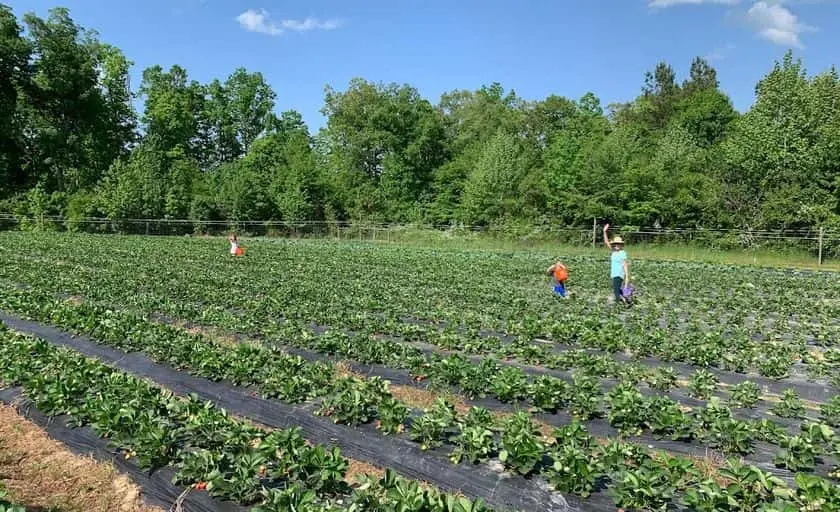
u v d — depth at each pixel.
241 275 23.16
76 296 17.95
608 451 6.59
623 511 5.95
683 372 11.05
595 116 66.94
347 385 8.67
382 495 5.76
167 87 75.94
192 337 11.82
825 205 36.31
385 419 7.81
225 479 6.30
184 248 35.72
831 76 41.00
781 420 8.66
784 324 15.04
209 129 85.56
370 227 52.62
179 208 54.34
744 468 5.86
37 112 60.06
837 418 8.36
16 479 6.82
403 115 67.19
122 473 6.93
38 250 31.31
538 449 6.50
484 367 9.89
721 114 61.88
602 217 43.72
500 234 46.66
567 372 10.89
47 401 8.35
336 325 14.16
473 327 14.30
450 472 6.87
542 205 50.62
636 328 13.50
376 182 68.31
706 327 15.31
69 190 57.38
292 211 55.72
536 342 13.03
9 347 10.62
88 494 6.55
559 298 18.50
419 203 63.09
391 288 19.75
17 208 51.72
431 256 34.12
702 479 6.14
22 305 14.68
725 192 40.09
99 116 64.62
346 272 24.75
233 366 9.87
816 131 38.31
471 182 52.78
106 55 67.56
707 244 39.03
